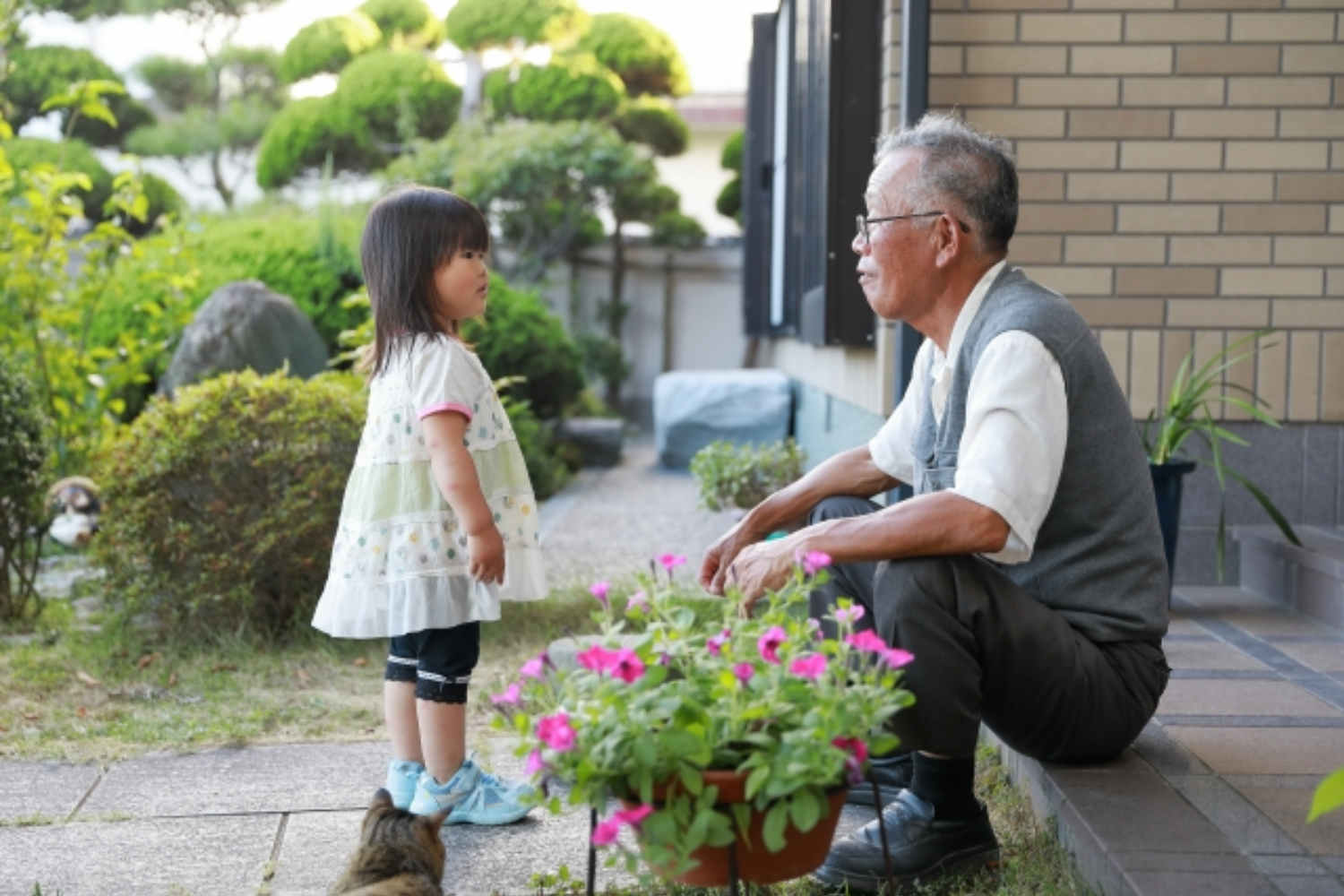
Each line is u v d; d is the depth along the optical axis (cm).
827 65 462
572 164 1213
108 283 647
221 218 1202
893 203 226
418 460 261
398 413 262
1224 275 405
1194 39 400
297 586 416
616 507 734
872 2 447
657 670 166
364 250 269
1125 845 196
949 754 209
